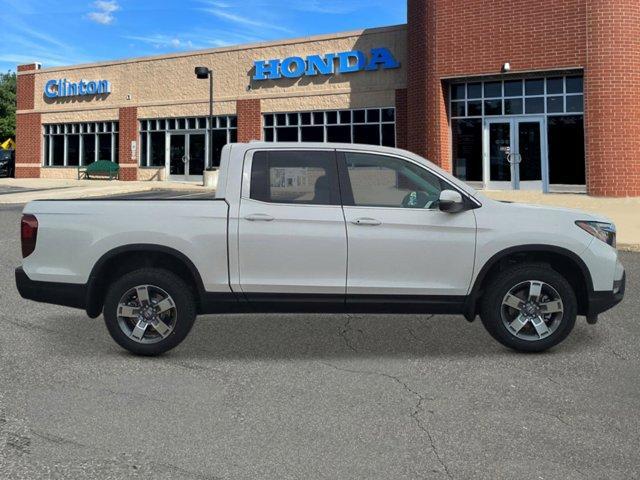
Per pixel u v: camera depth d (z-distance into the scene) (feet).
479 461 11.69
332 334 20.49
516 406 14.34
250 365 17.35
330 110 81.56
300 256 17.49
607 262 17.85
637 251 36.14
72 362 17.52
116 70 98.94
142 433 12.94
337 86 80.79
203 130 92.27
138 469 11.39
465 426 13.26
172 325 17.84
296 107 83.82
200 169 93.04
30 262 17.90
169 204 17.83
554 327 17.95
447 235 17.58
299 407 14.34
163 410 14.16
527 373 16.60
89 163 103.14
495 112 63.72
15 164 109.40
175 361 17.70
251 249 17.49
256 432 13.00
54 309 23.68
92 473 11.22
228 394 15.16
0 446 12.26
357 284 17.56
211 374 16.61
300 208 17.66
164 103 94.79
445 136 64.80
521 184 63.10
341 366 17.26
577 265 17.85
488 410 14.11
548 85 61.31
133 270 18.38
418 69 66.13
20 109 108.68
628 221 44.88
